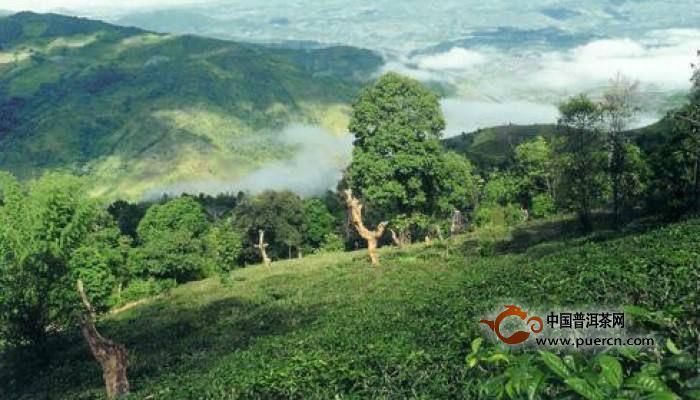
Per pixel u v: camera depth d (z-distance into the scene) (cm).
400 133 6588
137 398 2536
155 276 7800
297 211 11938
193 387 2172
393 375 1525
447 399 1212
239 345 3588
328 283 5394
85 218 4247
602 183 5288
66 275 4162
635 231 4778
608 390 372
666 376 389
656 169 5181
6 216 4150
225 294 6047
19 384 4103
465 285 3484
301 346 2569
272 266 7969
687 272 1944
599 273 2331
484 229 7244
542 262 3453
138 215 14212
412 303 3356
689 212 4972
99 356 2902
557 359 405
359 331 2708
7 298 4109
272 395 1683
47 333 4381
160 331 4806
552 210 8331
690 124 4794
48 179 4228
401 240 7394
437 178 6981
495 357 489
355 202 5988
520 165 9450
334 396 1496
